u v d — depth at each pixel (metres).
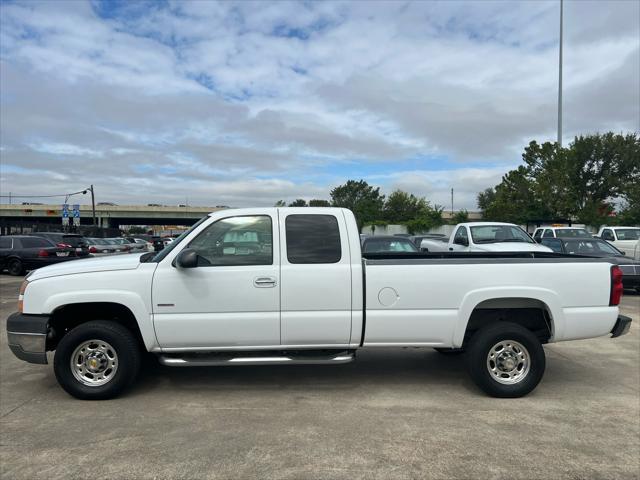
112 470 3.63
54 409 4.85
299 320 5.03
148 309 4.98
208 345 5.04
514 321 5.57
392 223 48.75
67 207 37.41
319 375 6.02
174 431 4.33
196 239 5.13
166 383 5.69
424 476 3.57
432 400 5.16
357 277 5.08
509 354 5.24
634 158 45.03
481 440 4.17
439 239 20.08
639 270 13.17
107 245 28.91
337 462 3.77
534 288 5.18
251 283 5.00
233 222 5.16
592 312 5.25
